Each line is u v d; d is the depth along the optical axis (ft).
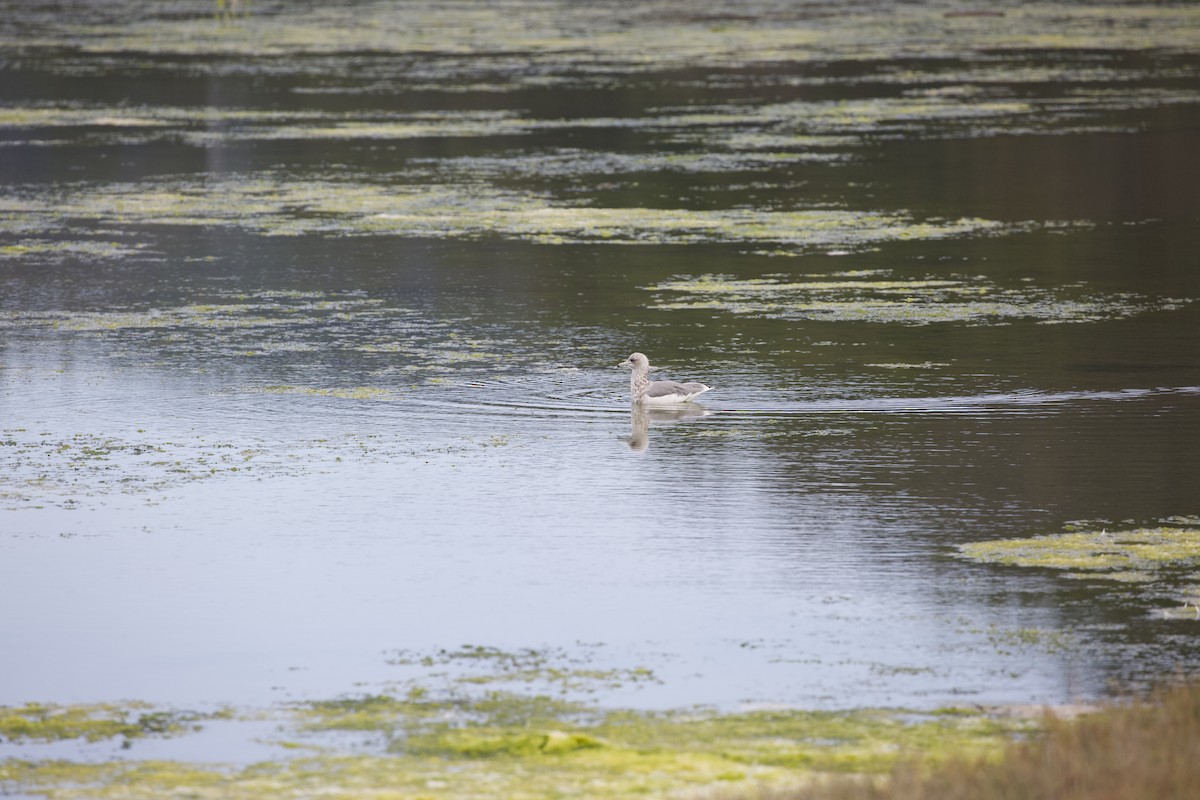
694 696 74.64
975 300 170.30
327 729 71.20
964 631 81.97
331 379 140.36
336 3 634.84
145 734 71.00
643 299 173.27
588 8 597.52
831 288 177.47
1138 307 165.99
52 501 106.32
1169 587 87.51
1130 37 480.23
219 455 117.08
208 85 387.96
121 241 209.15
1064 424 122.01
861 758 66.39
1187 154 272.51
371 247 204.44
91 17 584.40
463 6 615.57
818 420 124.67
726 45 463.42
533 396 134.00
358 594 89.30
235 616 86.22
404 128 312.91
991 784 58.54
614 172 261.24
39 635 83.66
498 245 205.16
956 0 616.80
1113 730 63.05
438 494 107.24
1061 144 285.23
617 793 63.05
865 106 341.41
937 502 103.50
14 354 150.51
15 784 65.05
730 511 102.73
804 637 81.87
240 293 178.29
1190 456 112.68
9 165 271.69
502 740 68.90
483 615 85.87
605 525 100.42
